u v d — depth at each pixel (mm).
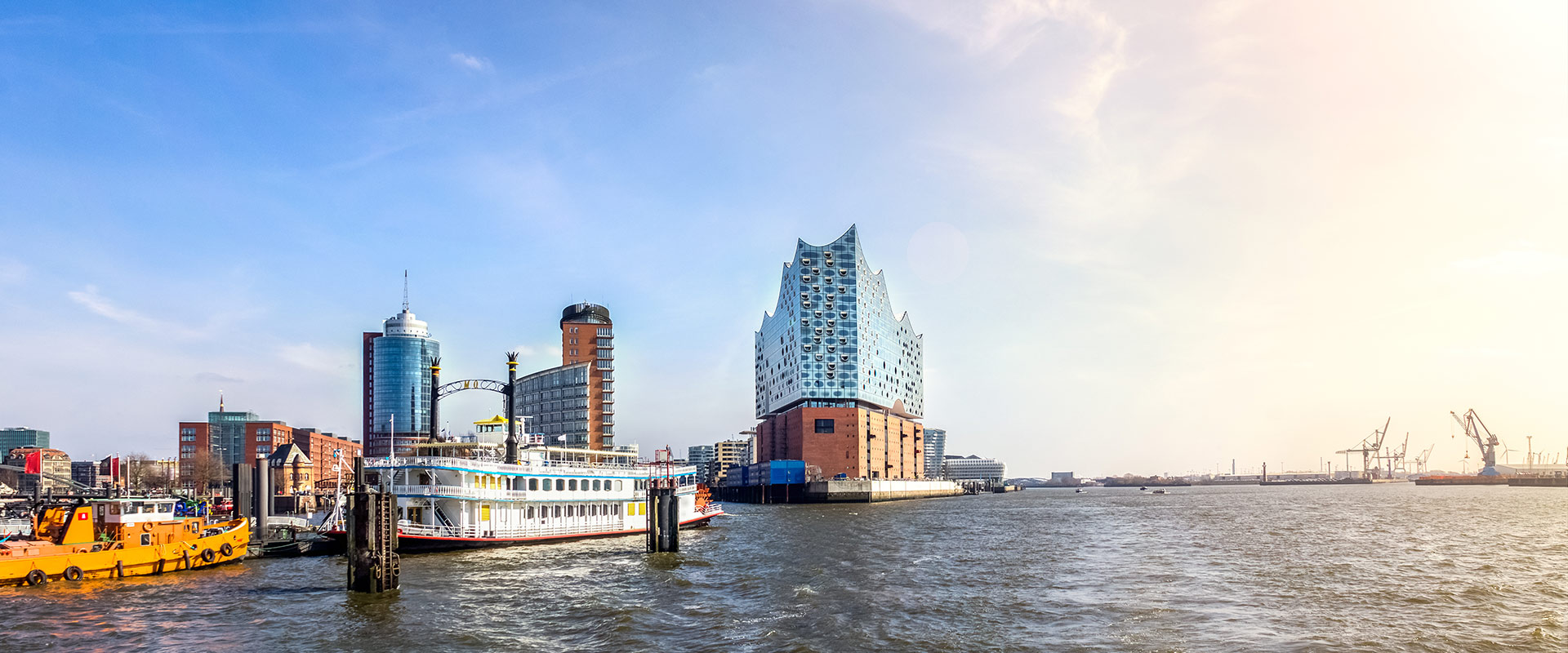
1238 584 63844
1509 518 141375
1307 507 187375
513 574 68125
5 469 154125
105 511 67375
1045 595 59719
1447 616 51906
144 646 45406
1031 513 173875
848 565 76125
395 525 60938
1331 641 45719
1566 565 74062
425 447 88125
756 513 175500
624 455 106375
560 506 90875
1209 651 43781
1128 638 46594
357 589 59188
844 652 44062
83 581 62875
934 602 57156
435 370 97625
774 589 62406
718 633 48281
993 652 44000
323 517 101750
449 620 51094
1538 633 47094
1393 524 125750
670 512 83125
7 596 57531
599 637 47375
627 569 71375
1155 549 90438
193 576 66125
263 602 56219
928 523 136750
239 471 89938
